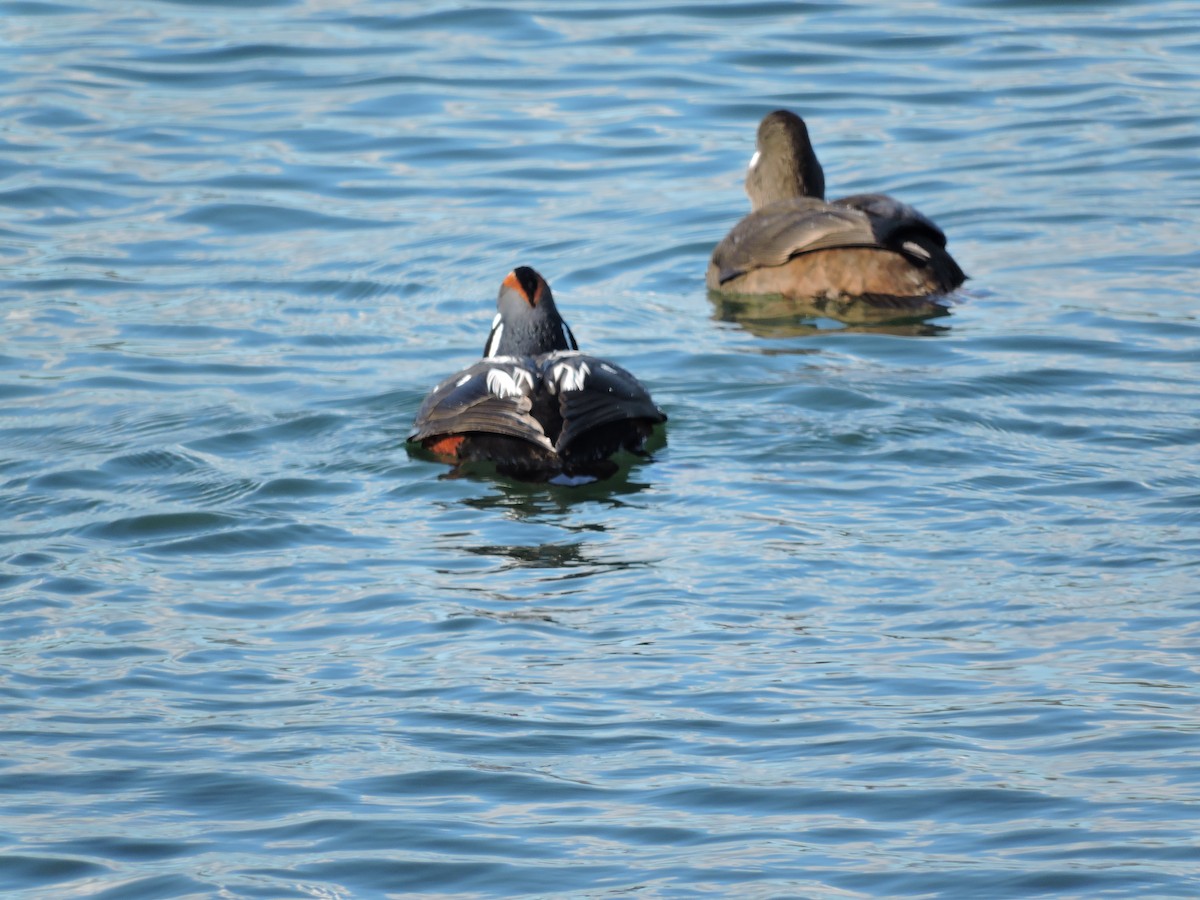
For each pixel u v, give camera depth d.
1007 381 15.79
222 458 14.55
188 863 8.52
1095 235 20.02
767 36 27.72
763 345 17.33
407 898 8.20
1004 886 8.09
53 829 8.86
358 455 14.54
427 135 24.16
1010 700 9.98
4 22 28.77
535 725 9.90
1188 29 27.53
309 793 9.19
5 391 16.31
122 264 20.11
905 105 24.72
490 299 19.02
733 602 11.48
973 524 12.64
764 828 8.73
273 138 24.02
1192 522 12.46
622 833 8.74
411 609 11.52
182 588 11.97
